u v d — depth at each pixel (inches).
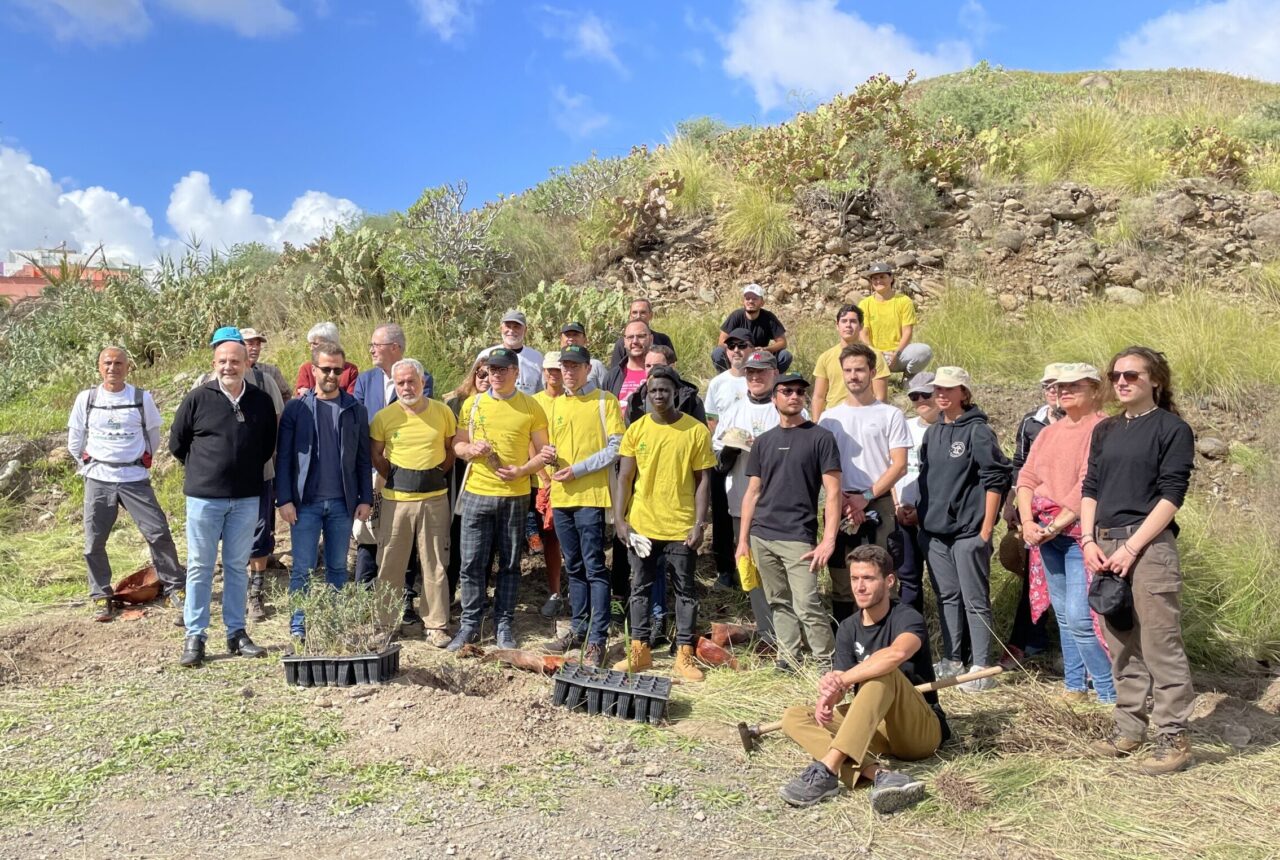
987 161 532.1
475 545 237.5
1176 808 161.5
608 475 240.2
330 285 456.1
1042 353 404.5
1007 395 375.2
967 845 150.5
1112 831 154.4
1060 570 213.8
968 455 220.8
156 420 267.6
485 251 470.9
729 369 279.9
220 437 223.3
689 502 231.3
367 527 250.4
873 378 302.8
